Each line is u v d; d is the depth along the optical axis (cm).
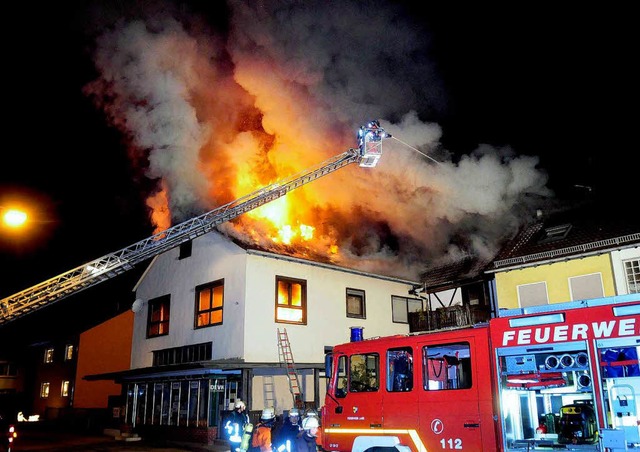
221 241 1972
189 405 1836
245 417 1256
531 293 1875
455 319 2084
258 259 1878
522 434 661
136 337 2288
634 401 588
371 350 812
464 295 2212
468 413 687
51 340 3039
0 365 3450
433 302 2356
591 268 1758
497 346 678
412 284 2375
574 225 1964
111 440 1967
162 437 1900
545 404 668
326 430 838
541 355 654
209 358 1888
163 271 2245
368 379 822
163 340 2131
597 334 619
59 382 2931
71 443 1880
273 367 1725
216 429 1711
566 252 1802
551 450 619
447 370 752
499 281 1959
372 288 2230
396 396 763
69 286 1302
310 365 1825
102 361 2822
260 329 1812
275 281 1900
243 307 1803
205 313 1977
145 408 2050
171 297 2155
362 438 782
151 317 2248
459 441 686
